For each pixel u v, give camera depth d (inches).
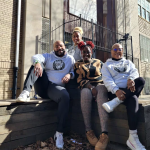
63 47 100.8
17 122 75.4
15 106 75.4
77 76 98.5
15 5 221.0
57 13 253.6
